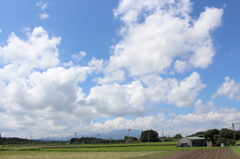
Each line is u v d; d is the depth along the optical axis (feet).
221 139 411.13
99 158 196.65
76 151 322.14
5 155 250.16
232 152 228.63
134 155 220.23
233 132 399.03
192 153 224.53
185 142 409.90
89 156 224.33
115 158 191.83
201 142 414.21
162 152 251.39
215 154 205.87
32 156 232.53
